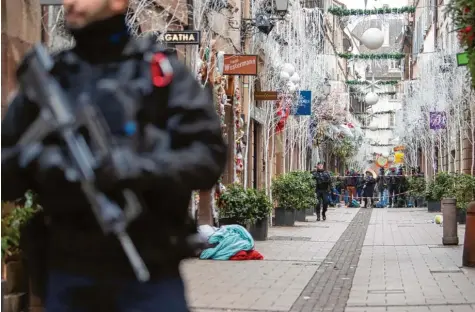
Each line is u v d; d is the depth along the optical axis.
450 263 18.03
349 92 70.56
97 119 3.46
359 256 20.02
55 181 3.47
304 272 16.45
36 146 3.53
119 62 3.65
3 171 3.60
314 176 36.91
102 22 3.64
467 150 48.88
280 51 36.91
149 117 3.59
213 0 22.55
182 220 3.63
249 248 18.69
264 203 23.81
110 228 3.39
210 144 3.60
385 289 14.02
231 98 28.20
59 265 3.56
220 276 15.49
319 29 45.75
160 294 3.53
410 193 53.69
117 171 3.38
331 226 32.59
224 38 26.81
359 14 35.50
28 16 11.45
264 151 36.28
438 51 51.62
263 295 13.19
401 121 82.31
